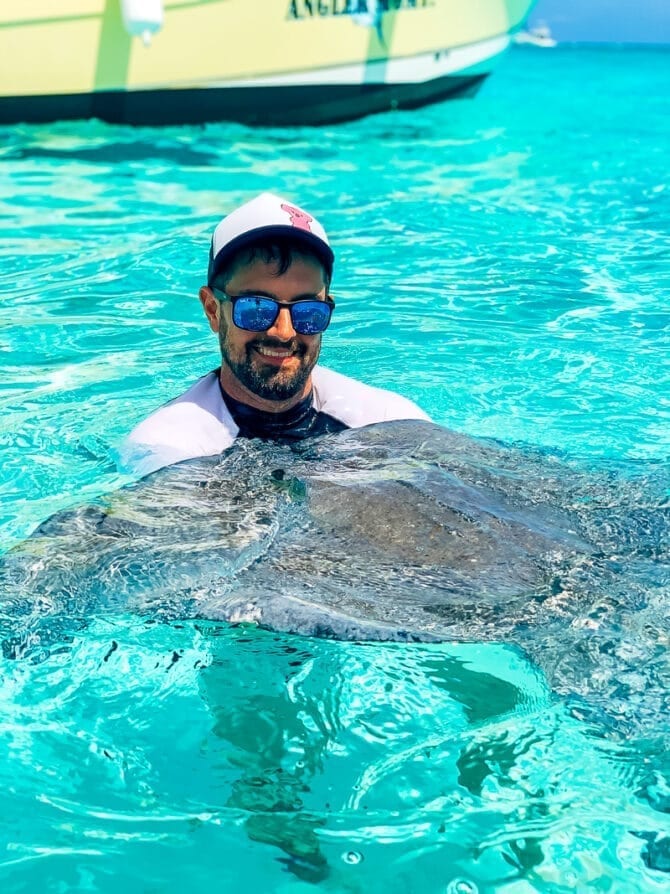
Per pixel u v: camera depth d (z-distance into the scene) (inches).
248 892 68.2
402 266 237.0
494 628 91.1
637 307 207.8
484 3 442.3
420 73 437.7
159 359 174.2
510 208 290.2
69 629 92.8
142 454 120.5
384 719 83.8
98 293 214.2
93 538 102.1
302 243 116.6
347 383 132.7
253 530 104.1
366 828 73.4
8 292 215.0
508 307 207.5
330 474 115.0
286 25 394.0
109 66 377.4
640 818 73.4
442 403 156.3
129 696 86.7
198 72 389.4
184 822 74.0
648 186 316.5
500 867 70.0
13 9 357.1
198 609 94.6
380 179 325.4
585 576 97.7
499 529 104.8
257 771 79.0
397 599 94.7
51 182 316.8
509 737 81.0
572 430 146.8
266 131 407.8
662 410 155.0
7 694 86.5
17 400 154.1
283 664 90.0
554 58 868.6
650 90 572.7
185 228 264.7
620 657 87.1
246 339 118.3
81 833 73.0
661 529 107.9
